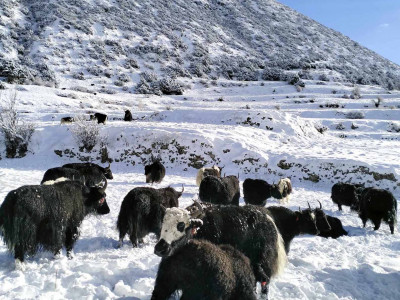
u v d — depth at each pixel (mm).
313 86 72062
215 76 79500
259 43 106000
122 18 93562
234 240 5836
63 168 12148
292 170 20734
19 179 17062
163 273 4609
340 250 9094
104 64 71500
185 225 4816
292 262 7840
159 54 81938
